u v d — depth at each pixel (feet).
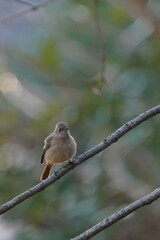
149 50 55.21
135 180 52.60
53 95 61.67
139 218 52.85
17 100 61.46
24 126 57.77
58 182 52.19
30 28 65.87
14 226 53.21
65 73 60.13
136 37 58.39
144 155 52.95
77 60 61.26
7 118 58.34
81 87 57.98
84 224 48.49
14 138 57.82
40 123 55.42
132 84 52.60
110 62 55.47
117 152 53.21
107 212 48.65
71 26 64.23
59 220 51.08
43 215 51.39
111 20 60.54
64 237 48.49
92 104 51.49
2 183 52.24
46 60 60.03
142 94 51.88
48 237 48.88
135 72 53.52
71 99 56.08
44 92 62.23
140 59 55.06
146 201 22.35
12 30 65.67
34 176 54.54
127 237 52.60
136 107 50.88
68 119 53.67
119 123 50.29
